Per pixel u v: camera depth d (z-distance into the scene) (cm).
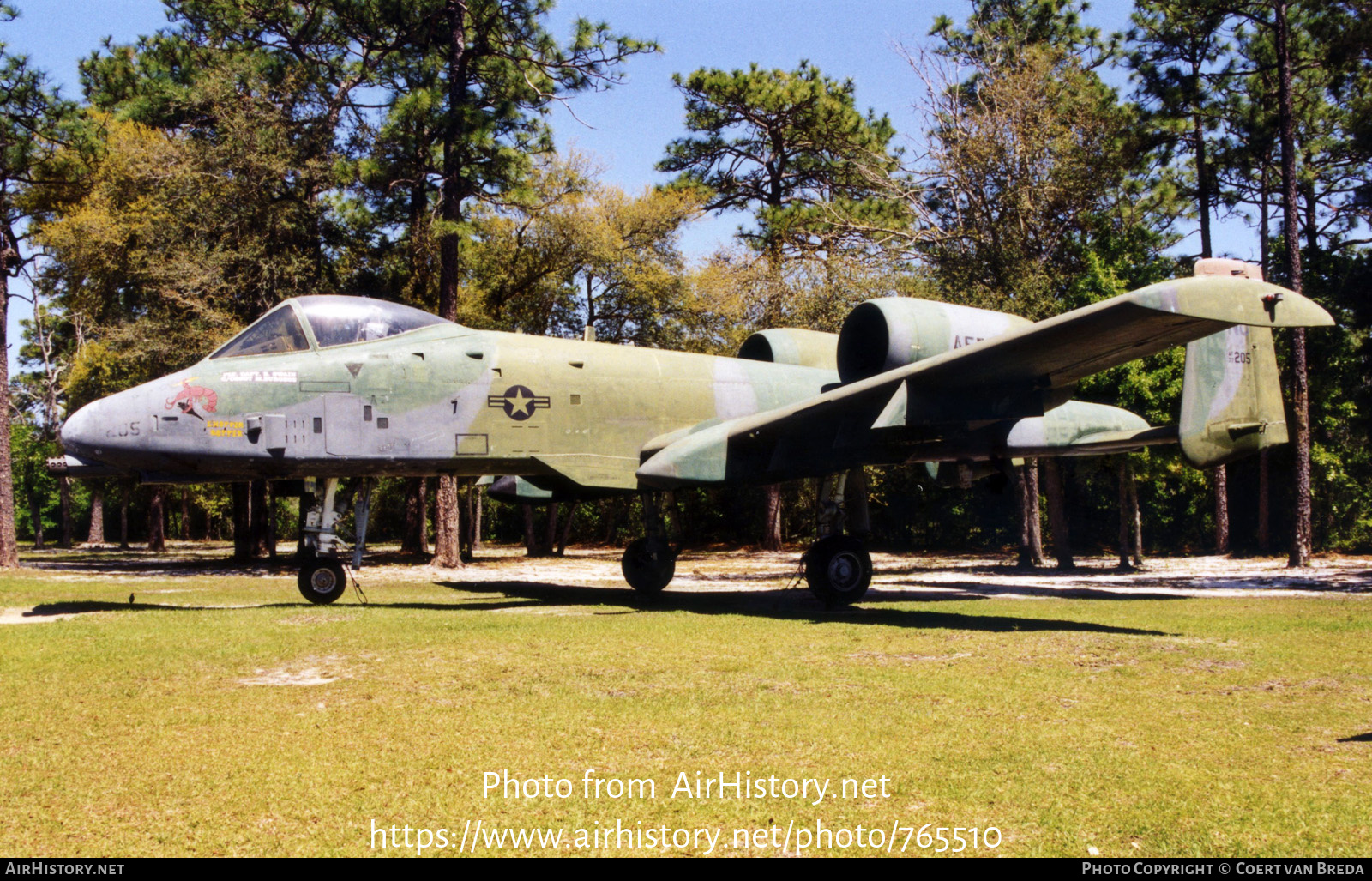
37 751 456
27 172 2395
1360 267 2136
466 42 2522
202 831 357
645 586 1288
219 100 2489
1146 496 2833
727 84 3691
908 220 3036
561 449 1188
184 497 4731
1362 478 2786
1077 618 988
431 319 1179
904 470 3127
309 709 540
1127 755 455
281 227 2419
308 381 1064
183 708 544
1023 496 2167
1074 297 2083
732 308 3231
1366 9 1847
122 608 1060
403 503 4441
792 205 3641
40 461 4250
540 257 2998
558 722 512
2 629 850
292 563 2516
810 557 1125
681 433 1234
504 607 1119
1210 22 2225
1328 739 489
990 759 447
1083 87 2580
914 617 1003
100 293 2692
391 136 2380
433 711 536
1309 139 2559
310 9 2630
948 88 2516
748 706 553
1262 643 794
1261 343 1236
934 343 1134
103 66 3102
